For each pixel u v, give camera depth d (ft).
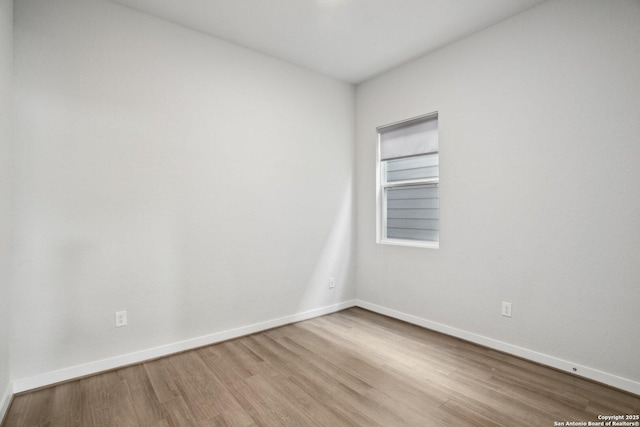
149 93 8.48
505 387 7.15
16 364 6.88
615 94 7.04
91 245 7.70
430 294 10.72
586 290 7.48
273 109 10.87
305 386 7.20
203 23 8.95
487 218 9.23
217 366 8.15
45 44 7.17
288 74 11.25
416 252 11.12
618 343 7.06
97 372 7.77
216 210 9.62
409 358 8.59
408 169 11.98
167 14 8.53
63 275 7.38
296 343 9.61
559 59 7.83
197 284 9.30
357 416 6.16
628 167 6.89
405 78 11.41
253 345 9.46
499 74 8.94
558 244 7.89
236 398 6.75
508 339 8.82
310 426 5.89
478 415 6.18
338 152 12.75
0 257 5.99
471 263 9.61
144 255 8.41
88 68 7.66
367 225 12.92
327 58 11.03
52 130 7.24
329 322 11.47
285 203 11.18
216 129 9.62
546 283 8.11
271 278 10.86
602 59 7.20
